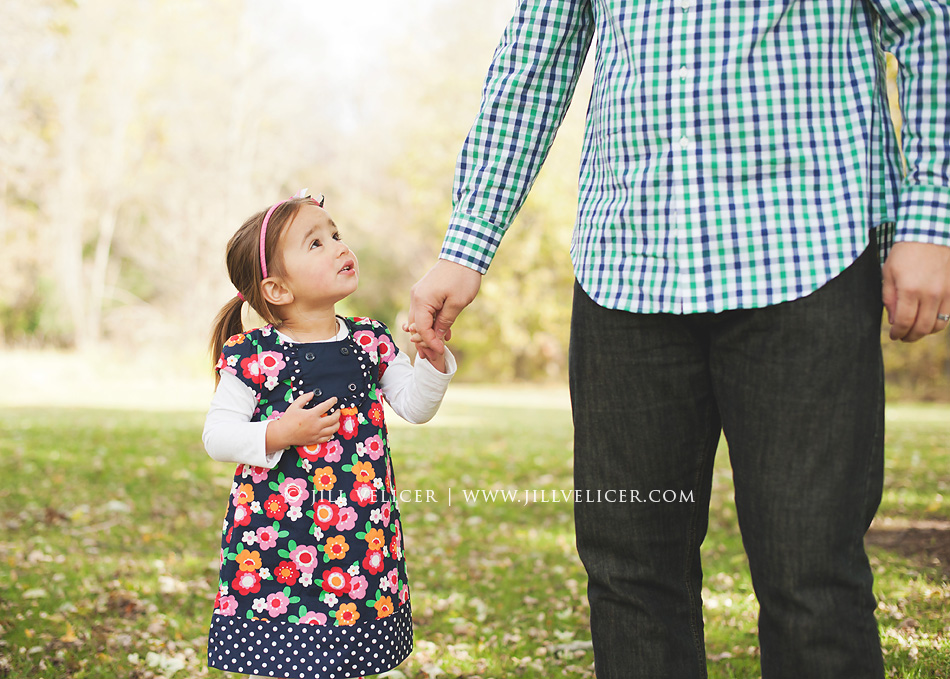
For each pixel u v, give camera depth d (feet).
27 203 90.74
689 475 5.54
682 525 5.60
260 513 6.78
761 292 4.77
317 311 7.27
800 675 4.83
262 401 6.97
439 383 6.90
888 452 25.55
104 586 12.64
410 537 16.70
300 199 7.45
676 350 5.24
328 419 6.76
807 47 4.75
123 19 84.28
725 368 5.05
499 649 10.14
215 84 86.69
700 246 4.88
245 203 86.69
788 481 4.79
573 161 77.66
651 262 5.07
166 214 88.12
